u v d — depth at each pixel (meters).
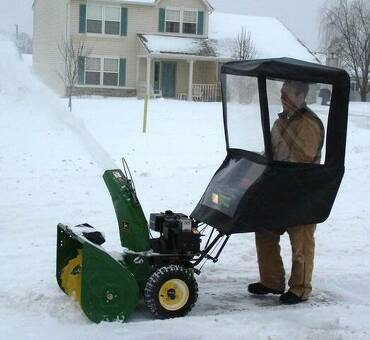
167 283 5.11
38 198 10.10
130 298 4.97
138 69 36.75
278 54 38.16
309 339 4.79
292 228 5.57
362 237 8.21
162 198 10.23
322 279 6.46
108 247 7.25
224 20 41.06
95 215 9.05
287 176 5.21
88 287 4.88
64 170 12.50
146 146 16.48
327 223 8.89
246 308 5.56
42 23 38.50
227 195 5.34
